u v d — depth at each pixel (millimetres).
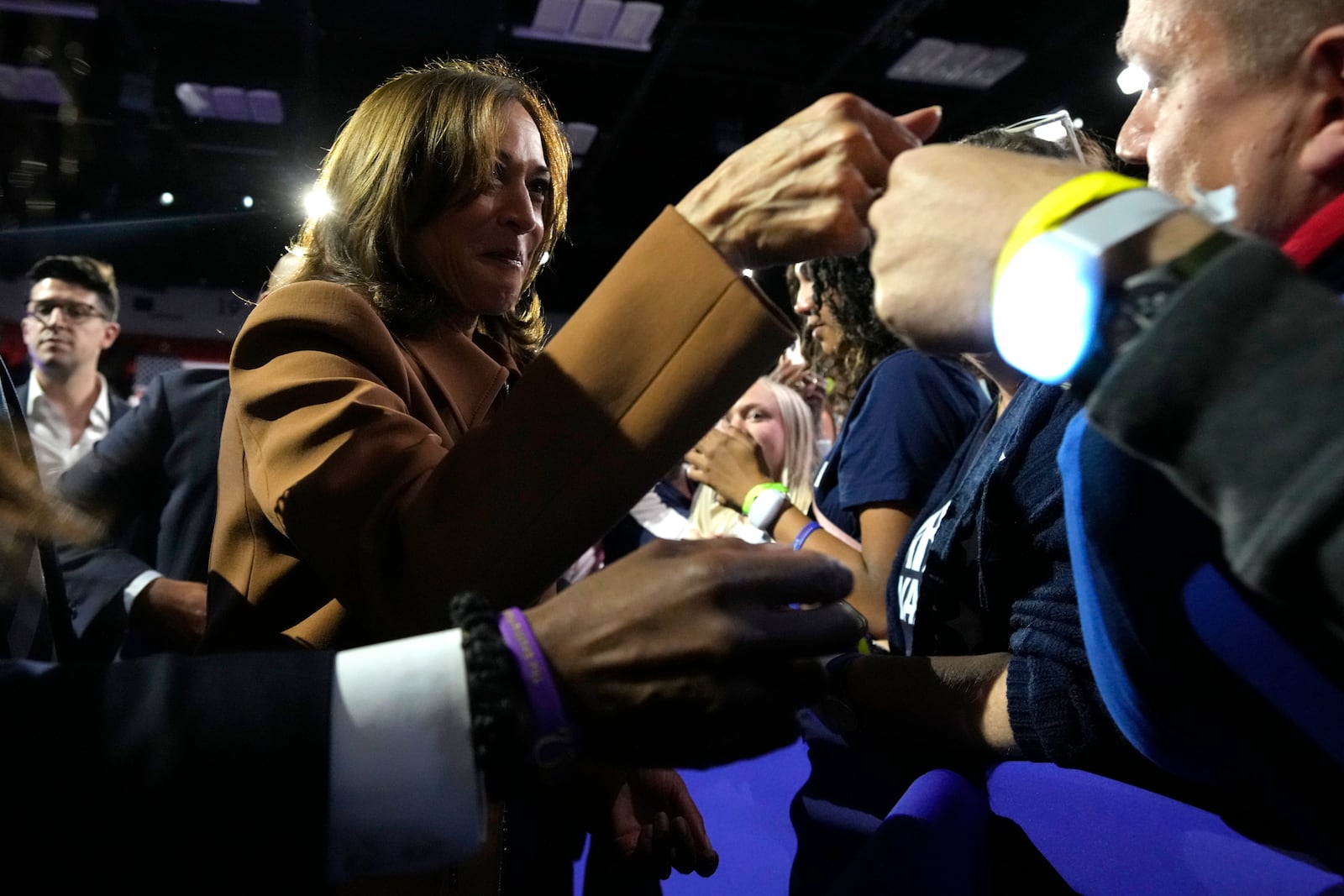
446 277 968
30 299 3016
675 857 833
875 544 1305
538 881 938
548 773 448
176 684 416
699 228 629
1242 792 549
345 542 661
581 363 627
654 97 6273
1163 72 559
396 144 934
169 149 6578
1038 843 613
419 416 824
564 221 1191
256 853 395
